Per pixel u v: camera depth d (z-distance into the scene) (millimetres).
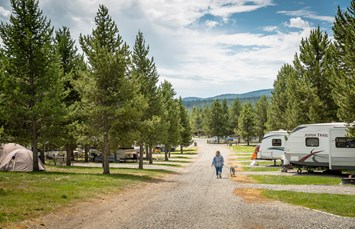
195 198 12977
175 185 17734
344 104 18297
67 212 9688
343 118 19203
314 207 10938
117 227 8211
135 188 15742
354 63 19781
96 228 8102
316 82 28938
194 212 10141
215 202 12023
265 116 75875
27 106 21719
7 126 21547
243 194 14008
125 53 21828
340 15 24125
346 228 8195
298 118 29484
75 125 23250
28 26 21656
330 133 21969
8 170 22094
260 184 17812
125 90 21219
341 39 24094
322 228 8211
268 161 38438
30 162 22641
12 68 21188
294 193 13711
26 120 21797
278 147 31469
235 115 105625
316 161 23031
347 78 18812
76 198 11828
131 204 11469
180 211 10281
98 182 16188
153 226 8328
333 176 21766
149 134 29859
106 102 21375
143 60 30031
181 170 28578
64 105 22828
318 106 28125
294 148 24000
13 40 20938
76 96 30547
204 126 105562
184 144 63094
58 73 22828
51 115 21984
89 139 21688
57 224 8359
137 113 21297
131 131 21578
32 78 21969
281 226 8406
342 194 13398
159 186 17016
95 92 20984
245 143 100875
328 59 28469
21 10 21453
